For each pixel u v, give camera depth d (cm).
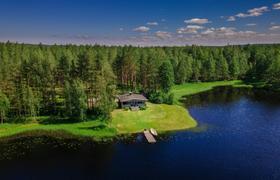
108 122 8094
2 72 9462
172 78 12288
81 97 8619
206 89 14750
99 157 6222
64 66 11050
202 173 5381
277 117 9119
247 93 13450
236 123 8519
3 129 8056
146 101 10475
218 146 6681
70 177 5369
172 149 6556
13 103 9112
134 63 13612
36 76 9481
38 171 5606
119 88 13488
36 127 8181
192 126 8256
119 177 5316
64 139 7350
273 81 15000
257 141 6981
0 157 6284
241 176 5247
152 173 5422
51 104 9731
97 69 9806
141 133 7744
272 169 5509
